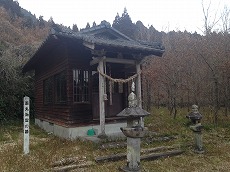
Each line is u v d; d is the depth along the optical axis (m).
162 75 16.20
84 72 9.47
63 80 9.72
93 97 9.88
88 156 6.54
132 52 9.23
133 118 5.30
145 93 18.89
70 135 8.75
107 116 10.16
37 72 14.79
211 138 9.12
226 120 12.62
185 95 17.00
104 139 7.92
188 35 19.44
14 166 5.71
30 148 7.64
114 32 10.03
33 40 33.12
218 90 12.89
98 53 8.44
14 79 16.14
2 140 9.52
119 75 10.82
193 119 7.30
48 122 11.90
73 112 8.94
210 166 5.95
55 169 5.52
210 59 13.35
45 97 12.84
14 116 16.02
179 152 7.05
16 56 18.02
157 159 6.54
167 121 13.01
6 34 28.80
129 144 5.35
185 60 15.41
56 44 9.45
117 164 6.00
